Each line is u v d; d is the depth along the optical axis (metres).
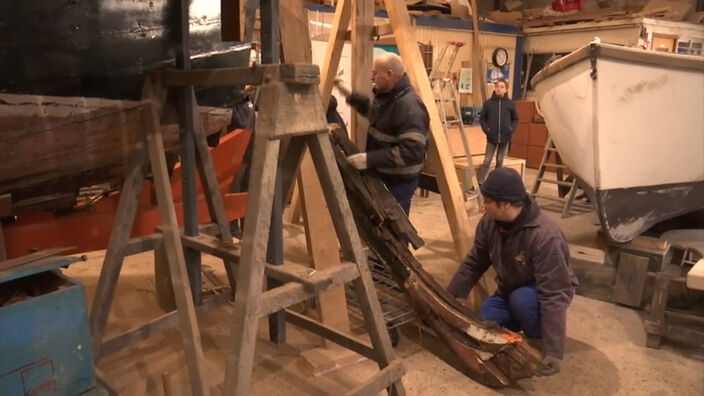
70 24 1.77
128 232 1.94
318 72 1.54
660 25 7.53
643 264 2.75
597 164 2.83
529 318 2.16
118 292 2.90
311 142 1.64
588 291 3.00
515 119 5.81
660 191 3.13
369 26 3.02
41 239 2.15
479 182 5.92
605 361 2.30
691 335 2.30
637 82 2.67
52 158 1.93
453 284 2.45
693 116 2.94
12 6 1.63
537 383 2.13
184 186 2.12
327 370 2.16
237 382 1.43
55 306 1.46
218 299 2.33
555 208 5.30
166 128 2.22
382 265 2.67
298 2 2.17
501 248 2.23
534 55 8.88
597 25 7.84
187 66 2.09
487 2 9.92
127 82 1.96
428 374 2.19
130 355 2.22
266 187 1.46
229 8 1.73
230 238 2.23
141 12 1.91
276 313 2.29
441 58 7.06
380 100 2.63
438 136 2.75
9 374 1.39
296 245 3.77
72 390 1.53
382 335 1.81
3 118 1.73
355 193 2.44
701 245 2.81
